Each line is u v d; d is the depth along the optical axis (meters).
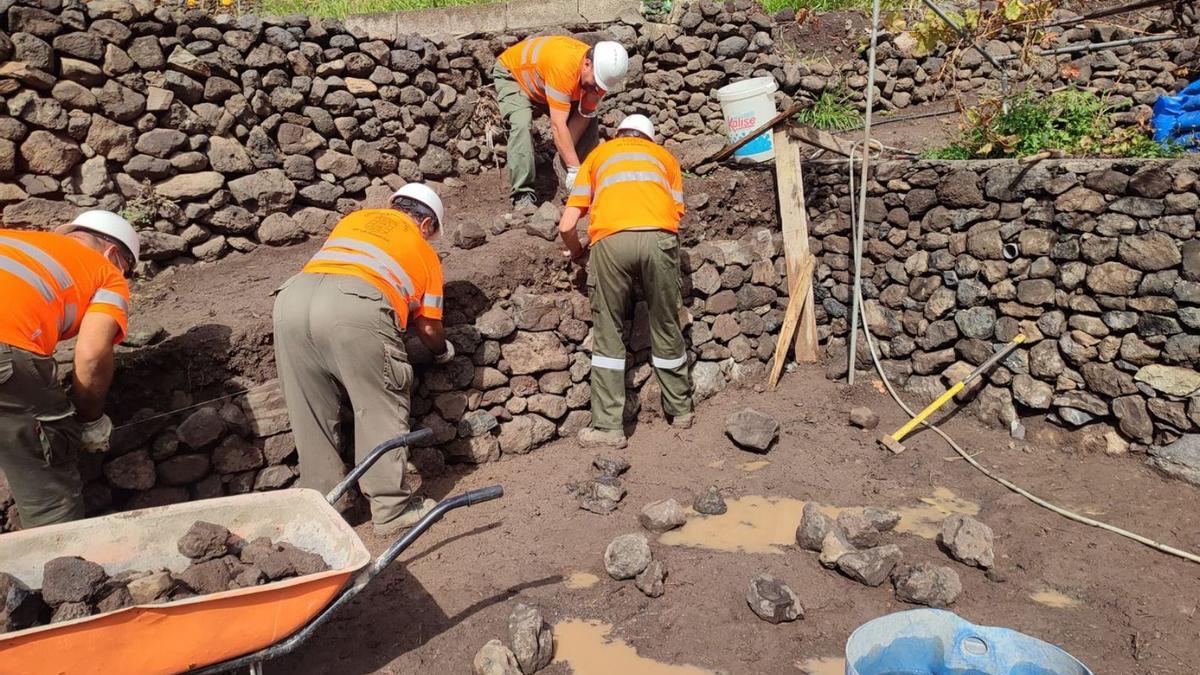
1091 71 8.02
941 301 5.29
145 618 2.34
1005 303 5.01
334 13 7.95
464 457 4.66
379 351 3.67
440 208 4.21
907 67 8.17
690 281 5.39
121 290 3.26
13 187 4.59
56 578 2.55
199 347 3.95
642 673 3.06
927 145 7.00
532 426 4.85
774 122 5.58
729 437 4.96
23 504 3.17
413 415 4.51
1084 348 4.68
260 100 5.41
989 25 5.53
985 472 4.54
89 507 3.66
